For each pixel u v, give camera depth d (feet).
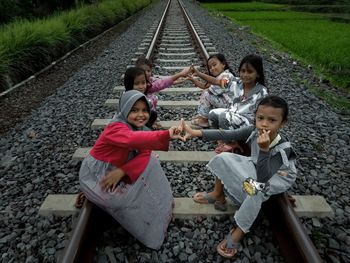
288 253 7.37
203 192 9.16
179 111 15.49
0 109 16.94
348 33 46.34
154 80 12.55
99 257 7.51
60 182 10.21
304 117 14.90
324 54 30.30
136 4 66.49
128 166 7.35
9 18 36.96
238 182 7.90
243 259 7.45
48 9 46.57
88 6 42.27
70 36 30.19
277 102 7.18
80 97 17.65
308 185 9.95
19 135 13.66
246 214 7.31
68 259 6.43
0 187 10.21
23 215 8.91
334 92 19.42
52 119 14.90
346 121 14.85
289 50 33.32
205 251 7.68
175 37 34.53
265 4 131.03
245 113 10.33
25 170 11.04
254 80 10.16
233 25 48.62
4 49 20.63
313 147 12.26
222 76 12.05
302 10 104.78
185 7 83.92
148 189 7.57
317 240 7.97
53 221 8.68
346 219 8.66
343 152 11.98
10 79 19.93
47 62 24.48
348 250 7.68
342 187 9.95
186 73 12.82
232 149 10.09
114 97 17.26
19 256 7.61
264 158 7.23
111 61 25.63
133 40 34.50
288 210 7.68
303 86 19.61
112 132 7.14
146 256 7.54
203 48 25.29
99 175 7.52
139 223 7.51
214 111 11.63
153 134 6.86
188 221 8.62
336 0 135.54
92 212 7.92
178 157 11.28
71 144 12.59
